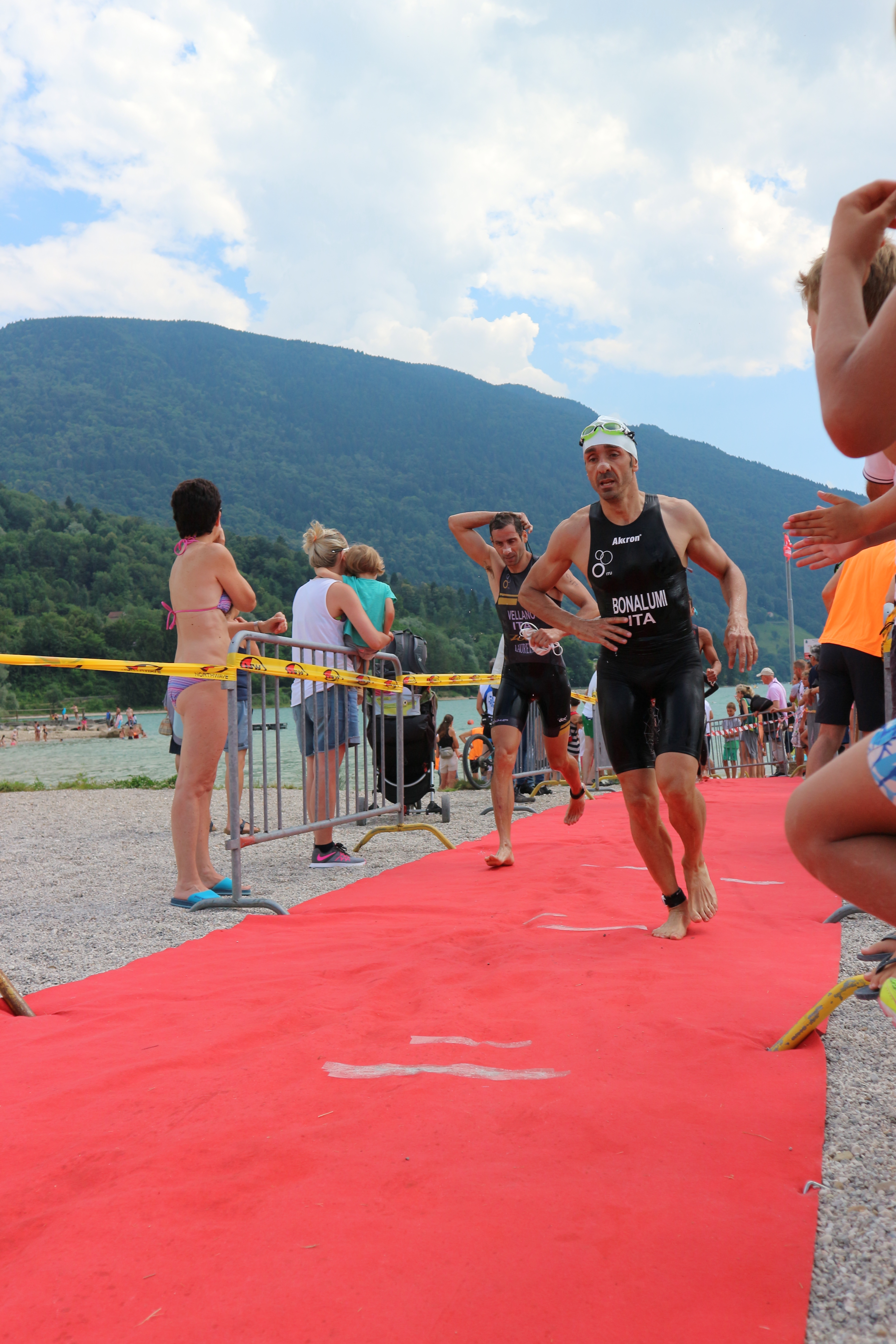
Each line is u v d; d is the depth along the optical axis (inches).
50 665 177.8
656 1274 52.9
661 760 141.8
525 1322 49.1
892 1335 47.5
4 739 2667.3
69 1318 51.2
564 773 242.8
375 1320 49.9
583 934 148.1
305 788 239.9
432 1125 73.9
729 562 152.3
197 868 199.6
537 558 217.5
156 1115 78.7
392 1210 60.9
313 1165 67.8
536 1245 56.1
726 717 661.9
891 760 54.9
